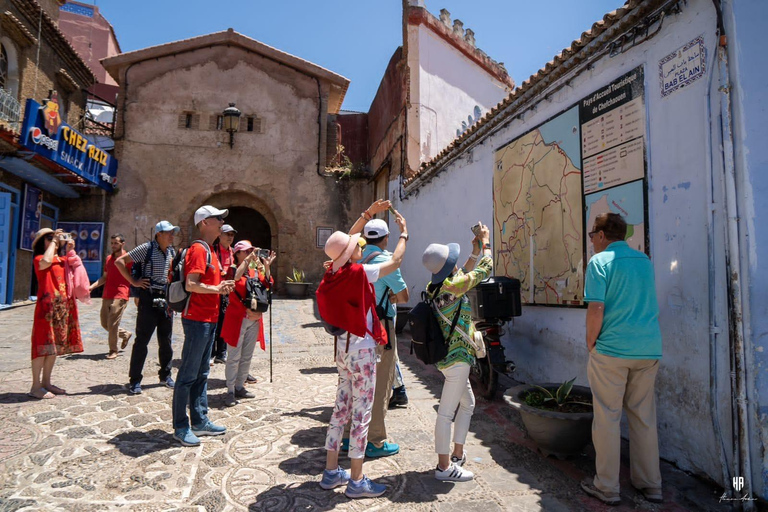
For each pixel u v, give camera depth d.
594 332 2.84
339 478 2.97
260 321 5.49
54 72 13.49
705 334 3.11
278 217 15.55
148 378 5.66
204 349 3.77
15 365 6.01
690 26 3.36
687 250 3.29
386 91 14.48
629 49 4.00
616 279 2.87
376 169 15.62
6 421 3.98
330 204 15.95
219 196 15.54
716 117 3.05
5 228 10.86
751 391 2.78
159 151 15.14
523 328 5.71
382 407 3.49
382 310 3.50
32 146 10.06
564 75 4.88
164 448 3.55
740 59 2.98
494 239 6.62
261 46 15.80
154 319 5.07
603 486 2.84
